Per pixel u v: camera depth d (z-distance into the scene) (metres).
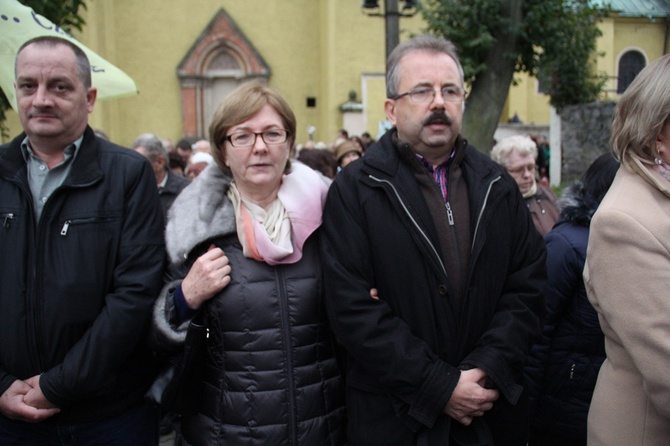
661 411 1.81
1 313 2.36
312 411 2.30
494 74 8.45
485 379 2.20
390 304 2.29
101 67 4.15
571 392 2.68
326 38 20.66
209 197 2.39
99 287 2.39
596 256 1.92
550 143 15.91
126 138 21.69
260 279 2.31
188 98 21.70
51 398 2.29
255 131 2.31
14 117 12.01
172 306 2.37
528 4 8.43
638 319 1.81
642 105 1.91
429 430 2.19
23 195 2.40
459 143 2.44
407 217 2.28
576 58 9.63
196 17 21.78
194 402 2.35
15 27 3.50
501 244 2.33
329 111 20.16
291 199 2.39
